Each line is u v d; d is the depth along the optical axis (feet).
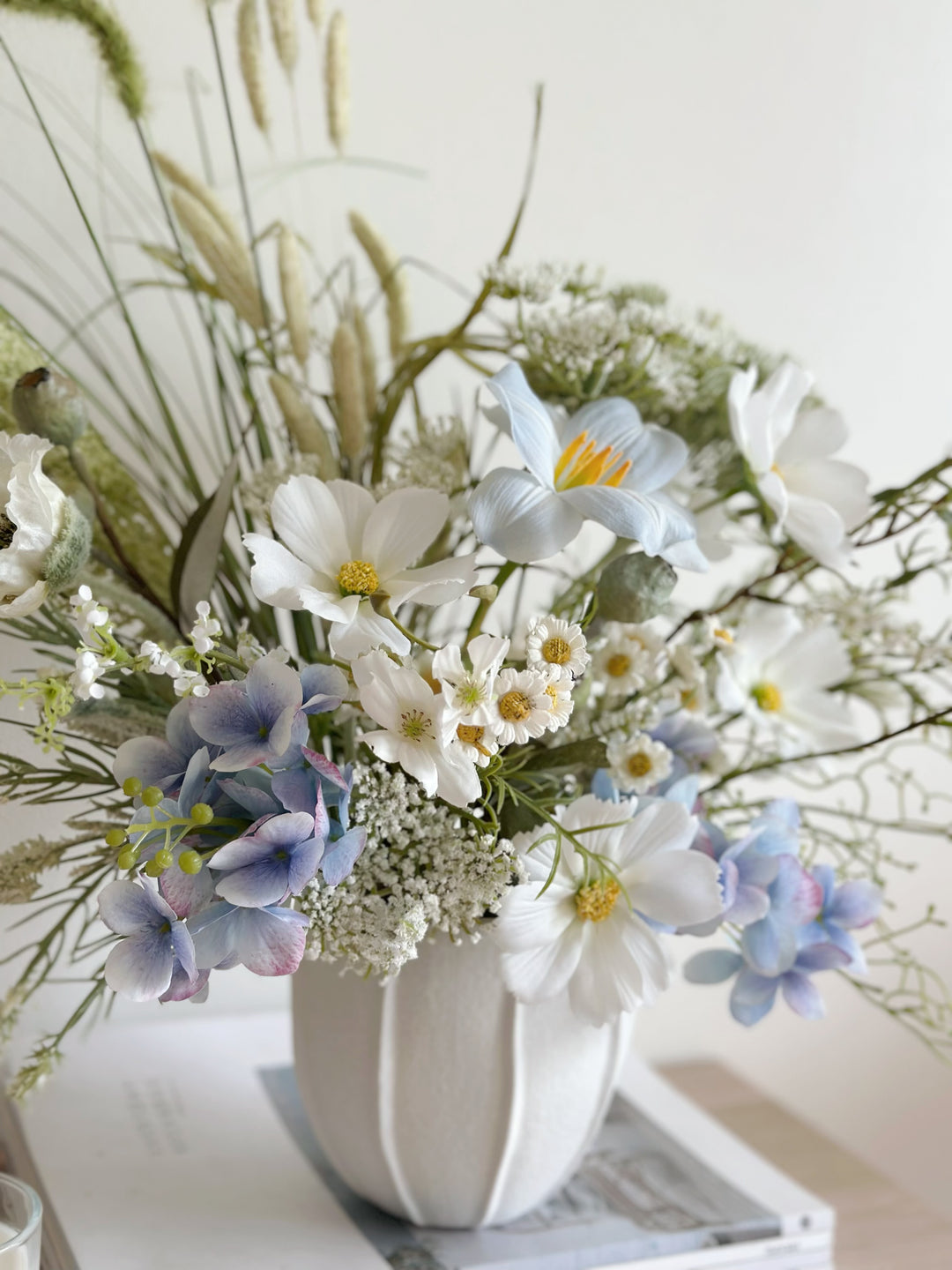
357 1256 2.62
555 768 2.41
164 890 2.07
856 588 2.87
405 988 2.48
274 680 2.09
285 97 3.28
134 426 3.23
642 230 3.62
